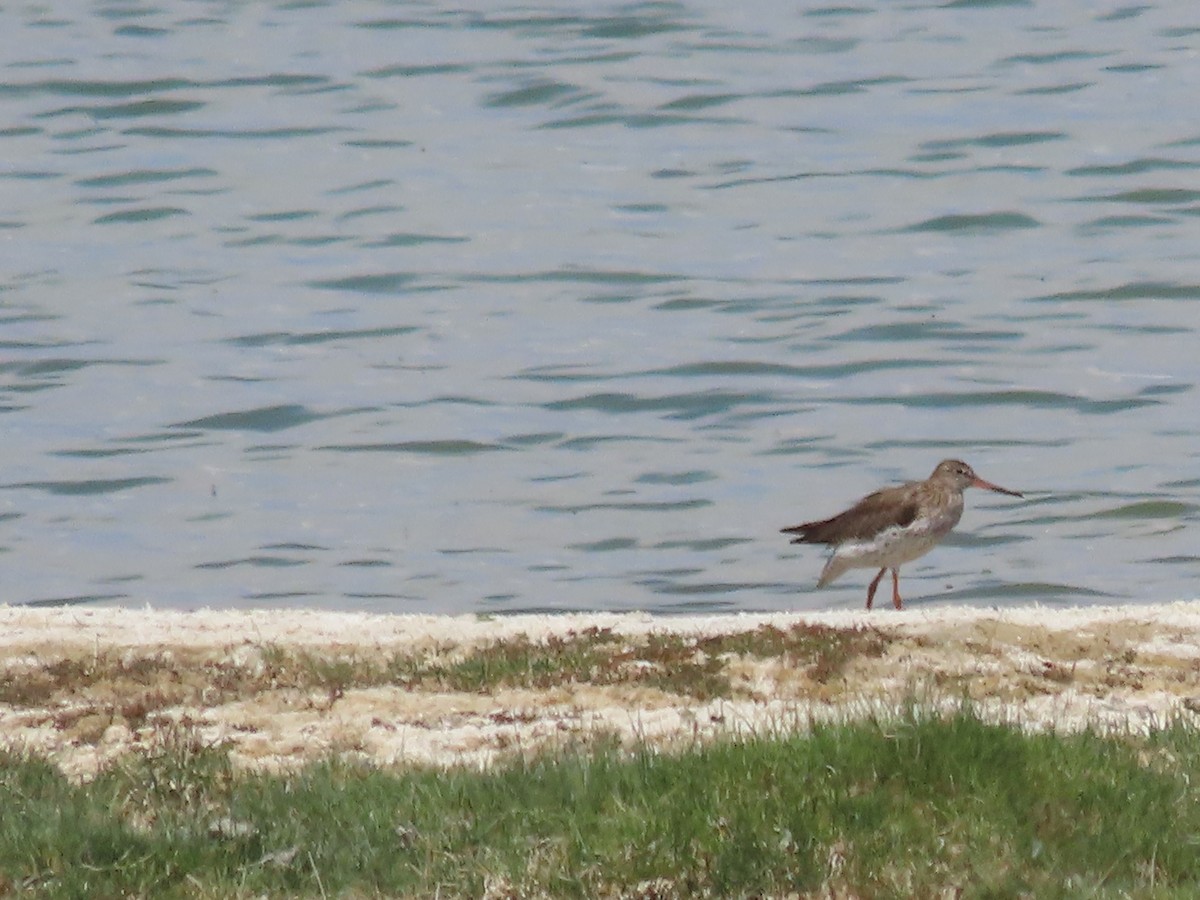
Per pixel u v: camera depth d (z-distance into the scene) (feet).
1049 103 157.69
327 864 28.81
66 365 108.27
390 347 111.34
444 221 135.95
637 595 73.82
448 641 47.50
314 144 154.10
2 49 179.83
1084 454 91.56
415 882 28.30
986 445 93.50
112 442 95.81
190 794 31.81
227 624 50.70
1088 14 184.65
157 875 28.35
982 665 43.86
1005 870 28.12
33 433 97.40
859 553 59.47
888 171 144.15
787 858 28.35
